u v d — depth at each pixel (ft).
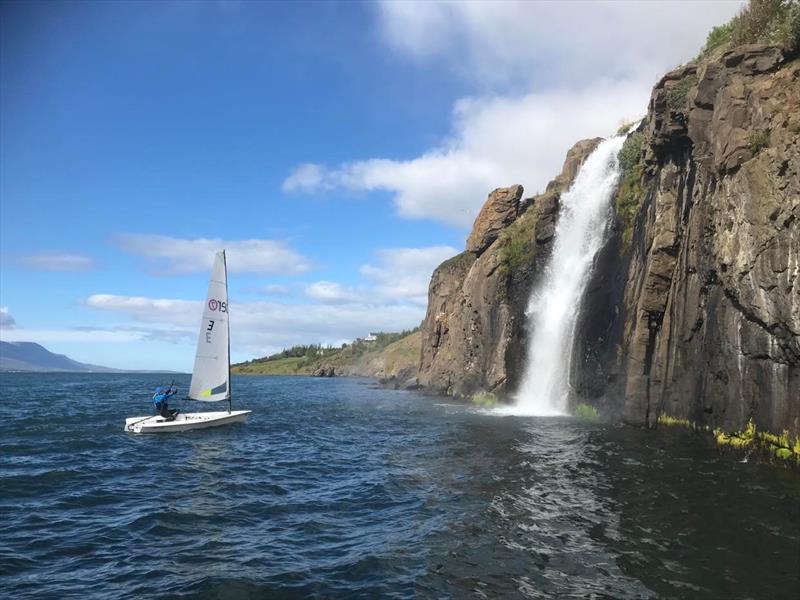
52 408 148.77
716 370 65.72
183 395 203.31
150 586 29.73
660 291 82.99
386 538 37.19
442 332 222.07
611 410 94.22
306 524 41.14
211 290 97.45
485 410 125.80
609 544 34.30
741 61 67.10
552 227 132.57
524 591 28.19
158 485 54.65
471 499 45.70
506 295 154.81
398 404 158.40
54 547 36.32
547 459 60.75
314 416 125.80
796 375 52.39
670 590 27.76
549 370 123.34
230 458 69.92
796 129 55.06
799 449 51.55
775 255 54.08
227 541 37.37
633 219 99.55
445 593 28.22
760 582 28.50
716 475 51.19
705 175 72.23
